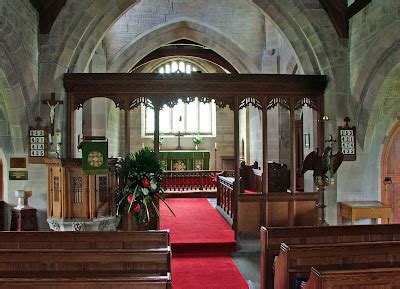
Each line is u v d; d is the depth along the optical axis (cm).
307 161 804
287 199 977
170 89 962
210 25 1552
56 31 930
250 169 1432
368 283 352
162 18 1554
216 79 966
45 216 902
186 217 1193
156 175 731
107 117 1581
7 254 455
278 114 1480
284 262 487
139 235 564
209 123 2217
